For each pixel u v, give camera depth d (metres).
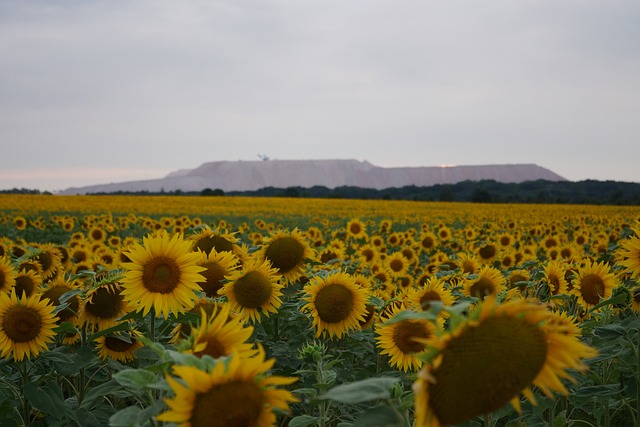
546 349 2.24
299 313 6.16
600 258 11.39
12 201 60.19
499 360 2.10
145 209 54.25
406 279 12.20
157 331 5.13
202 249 7.23
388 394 2.28
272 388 2.10
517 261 14.52
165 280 4.50
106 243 20.73
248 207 60.19
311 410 5.05
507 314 2.21
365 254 13.62
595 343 5.22
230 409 2.02
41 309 4.73
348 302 5.84
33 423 4.55
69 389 6.22
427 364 2.12
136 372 2.36
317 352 3.96
